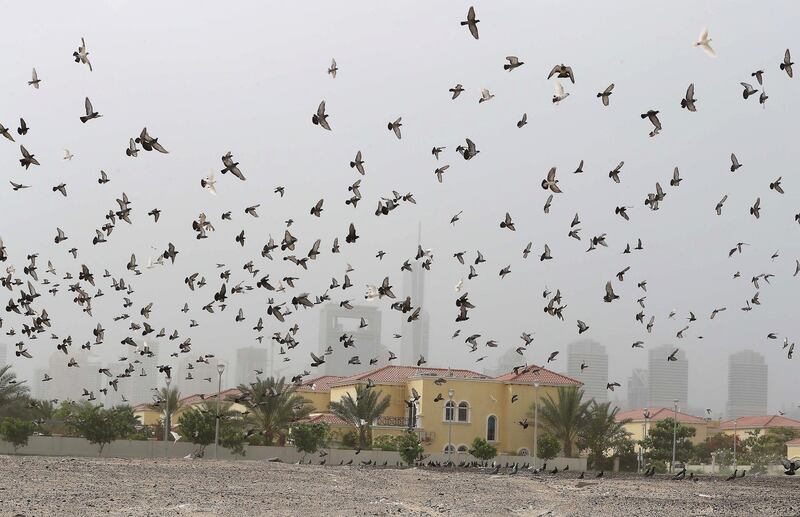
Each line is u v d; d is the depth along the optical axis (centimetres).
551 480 6138
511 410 10125
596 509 3931
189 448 9112
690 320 5044
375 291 3666
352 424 9762
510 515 3619
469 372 10719
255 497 4050
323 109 3055
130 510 3331
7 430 8431
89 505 3450
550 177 3531
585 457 10031
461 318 3881
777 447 12562
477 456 8988
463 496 4494
